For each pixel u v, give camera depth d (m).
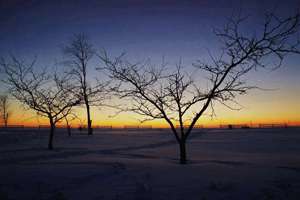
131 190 8.55
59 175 10.95
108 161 15.02
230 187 8.66
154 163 14.14
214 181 9.58
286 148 21.88
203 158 16.33
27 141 30.62
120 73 13.83
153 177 10.36
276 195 7.91
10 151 21.08
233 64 12.70
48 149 22.59
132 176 10.63
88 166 13.20
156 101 14.13
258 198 7.69
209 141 30.20
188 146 24.86
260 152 19.55
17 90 21.69
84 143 28.55
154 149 23.38
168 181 9.66
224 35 12.38
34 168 12.64
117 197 7.80
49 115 22.80
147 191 8.38
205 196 7.86
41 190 8.70
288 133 40.38
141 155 18.75
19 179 10.21
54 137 35.75
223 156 17.36
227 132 45.56
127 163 14.13
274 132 43.22
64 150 21.83
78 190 8.66
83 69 34.06
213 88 13.23
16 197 7.95
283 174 10.85
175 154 19.45
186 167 12.64
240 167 12.65
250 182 9.42
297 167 12.66
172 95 13.91
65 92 22.98
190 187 8.80
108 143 28.70
